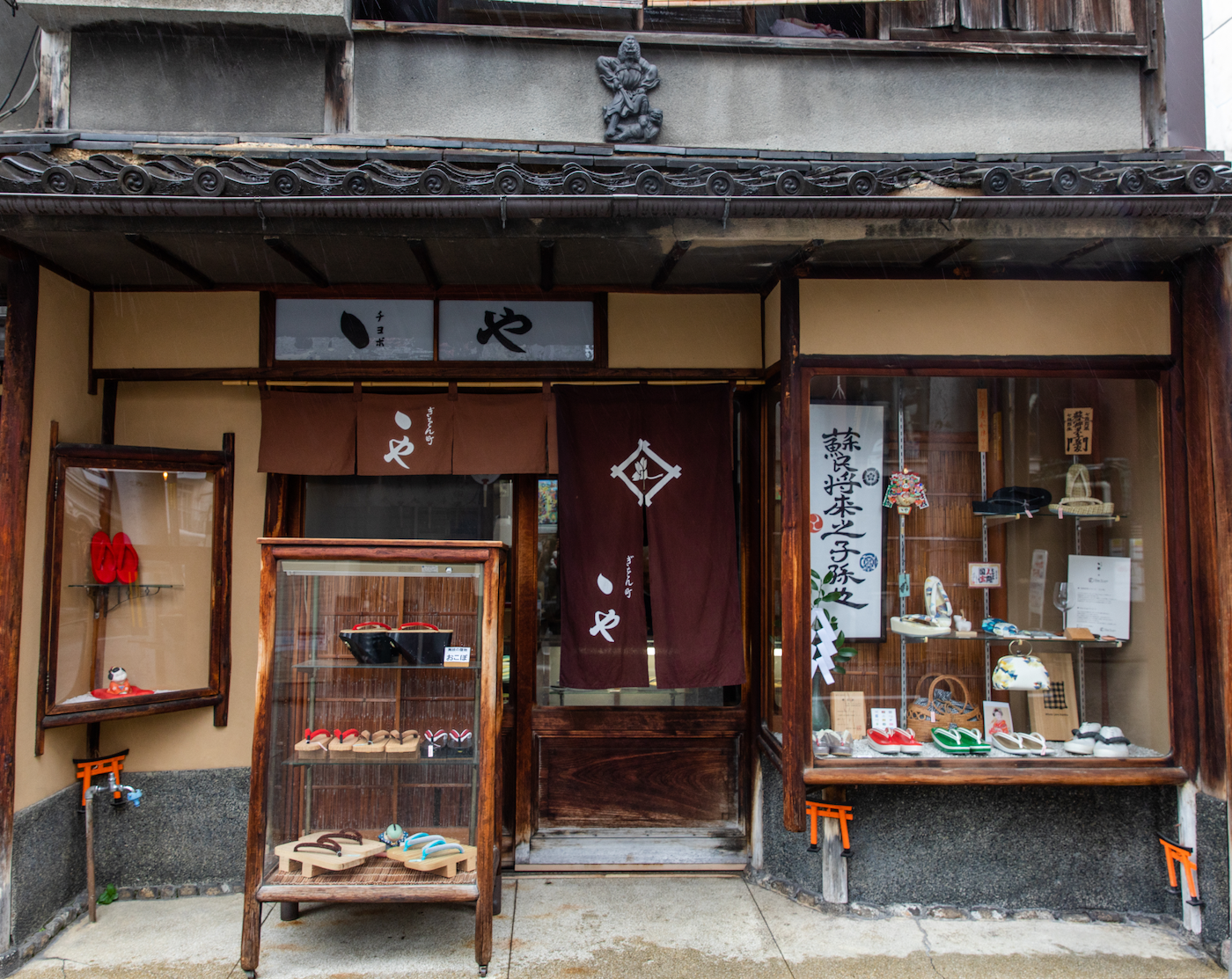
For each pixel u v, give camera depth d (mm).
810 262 4281
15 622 3898
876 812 4379
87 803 4316
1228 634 3986
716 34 4797
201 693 4641
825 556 4656
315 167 3662
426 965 3807
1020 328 4344
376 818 4277
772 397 4883
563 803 5078
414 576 4168
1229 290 4016
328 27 4543
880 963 3850
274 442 4730
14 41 6238
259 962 3803
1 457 3906
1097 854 4355
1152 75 4949
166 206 3430
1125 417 4605
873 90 4879
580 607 4750
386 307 4891
